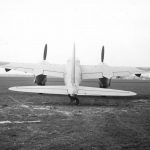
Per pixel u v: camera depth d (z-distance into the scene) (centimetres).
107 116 1020
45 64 1922
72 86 1348
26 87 1355
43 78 1839
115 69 1898
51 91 1297
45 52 2150
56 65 1912
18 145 623
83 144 642
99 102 1505
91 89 1352
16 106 1271
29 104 1356
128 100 1631
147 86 3300
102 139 688
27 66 1873
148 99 1698
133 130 791
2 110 1130
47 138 687
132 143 657
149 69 1925
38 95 1845
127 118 982
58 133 740
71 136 711
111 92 1299
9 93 1981
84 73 1806
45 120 918
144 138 703
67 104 1378
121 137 710
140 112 1128
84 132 757
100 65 1962
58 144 637
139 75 1864
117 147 624
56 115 1021
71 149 603
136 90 2528
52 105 1328
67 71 1664
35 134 724
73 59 1413
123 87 3048
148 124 880
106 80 1842
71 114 1052
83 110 1169
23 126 817
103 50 2194
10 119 923
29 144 632
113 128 813
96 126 837
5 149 595
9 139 671
